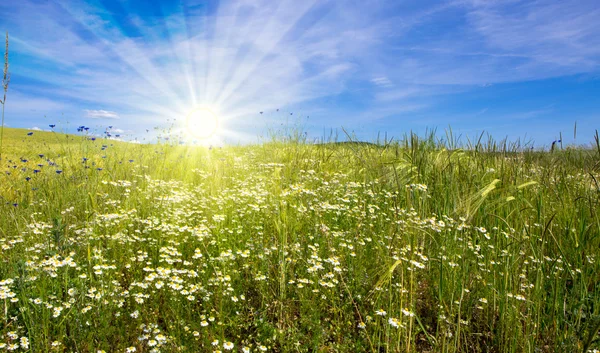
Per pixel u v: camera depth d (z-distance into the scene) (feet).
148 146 32.42
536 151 18.43
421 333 9.27
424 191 13.91
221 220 13.74
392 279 10.12
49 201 16.46
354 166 22.35
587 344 7.18
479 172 16.61
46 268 9.26
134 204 16.48
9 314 8.81
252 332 9.12
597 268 11.07
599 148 11.39
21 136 59.52
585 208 13.04
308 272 10.69
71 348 7.92
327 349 8.47
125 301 9.77
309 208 14.93
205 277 10.69
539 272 9.25
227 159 29.99
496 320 9.82
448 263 10.46
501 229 13.16
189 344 8.30
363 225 13.69
